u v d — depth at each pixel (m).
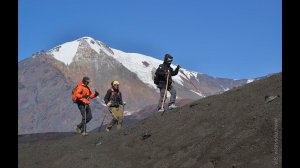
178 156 9.96
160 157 10.53
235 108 10.73
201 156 9.38
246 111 10.18
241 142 8.86
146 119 13.64
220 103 11.62
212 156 9.05
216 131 9.99
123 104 15.96
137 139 12.10
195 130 10.76
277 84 10.95
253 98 10.78
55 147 13.63
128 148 11.83
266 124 8.81
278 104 9.45
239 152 8.59
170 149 10.62
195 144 10.03
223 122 10.30
